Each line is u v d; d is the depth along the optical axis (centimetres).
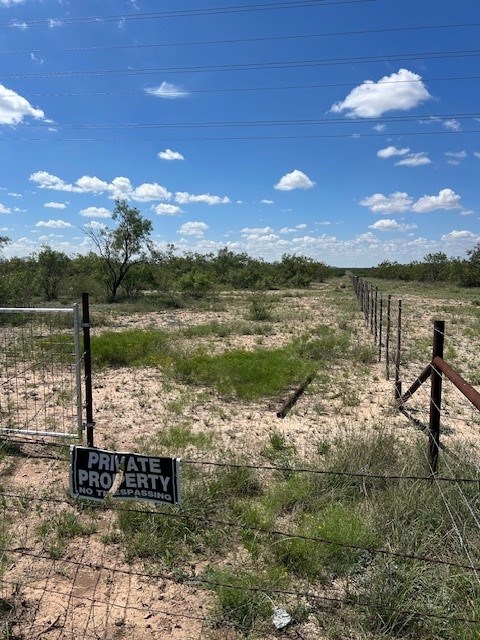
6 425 704
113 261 2945
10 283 2350
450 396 894
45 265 2733
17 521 442
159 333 1446
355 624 322
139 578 370
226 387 880
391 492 449
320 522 414
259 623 326
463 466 506
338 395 874
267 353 1177
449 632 310
